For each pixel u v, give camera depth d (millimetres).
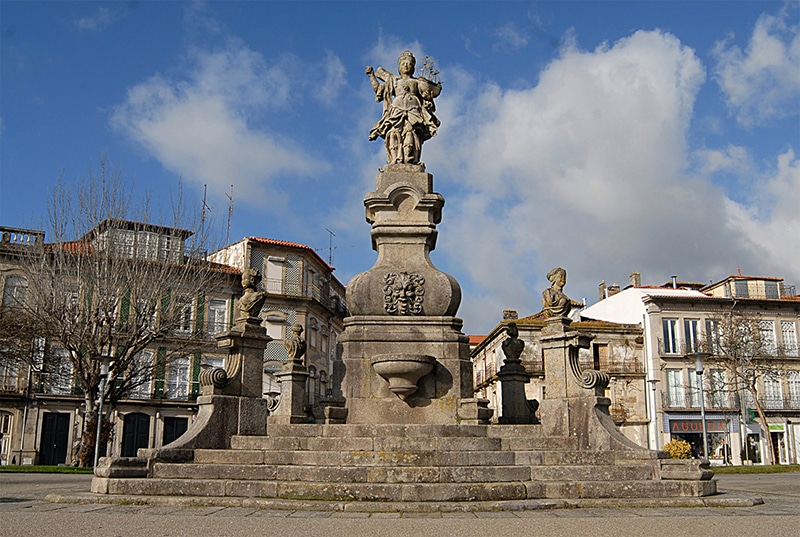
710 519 8062
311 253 48750
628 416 44875
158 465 10625
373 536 6730
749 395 45719
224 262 47469
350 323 14453
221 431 12242
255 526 7316
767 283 49438
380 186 15469
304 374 17047
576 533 6969
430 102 16344
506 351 15508
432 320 14320
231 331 12984
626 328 46156
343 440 11398
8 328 31984
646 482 10000
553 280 13594
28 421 37938
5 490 12227
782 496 11750
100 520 7699
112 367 28656
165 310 30969
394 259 14977
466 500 9234
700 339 46406
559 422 12570
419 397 13836
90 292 29500
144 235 30938
